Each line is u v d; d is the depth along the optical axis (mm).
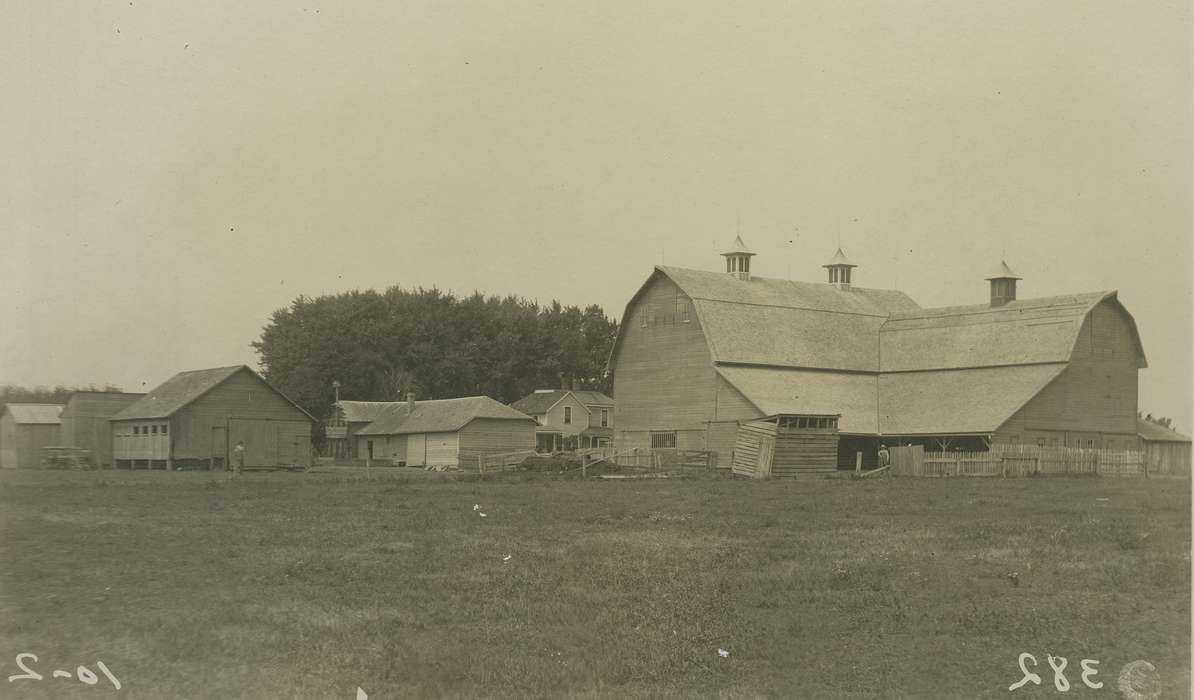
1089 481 52344
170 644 15180
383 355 117250
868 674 14344
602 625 16328
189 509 33281
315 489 44281
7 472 63719
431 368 120750
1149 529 26859
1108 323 71000
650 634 15852
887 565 21234
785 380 71250
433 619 16641
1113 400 70812
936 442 68312
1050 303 72500
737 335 72062
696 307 71938
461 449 84875
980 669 14602
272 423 73750
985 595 18562
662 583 19422
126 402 78562
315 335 112438
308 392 108812
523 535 26594
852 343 77438
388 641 15359
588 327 141250
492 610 17203
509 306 135250
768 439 58531
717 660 14930
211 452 71375
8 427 76750
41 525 27750
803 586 19312
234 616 16703
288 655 14750
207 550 23172
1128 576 19891
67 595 18188
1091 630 16359
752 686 13898
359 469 76750
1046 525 28234
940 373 73125
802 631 16266
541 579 19781
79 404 76688
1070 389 68625
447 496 40312
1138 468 60938
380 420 97312
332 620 16547
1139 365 72250
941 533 26562
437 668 14133
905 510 33438
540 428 106938
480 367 125312
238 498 38344
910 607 17656
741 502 37031
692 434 71438
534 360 130250
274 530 27141
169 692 13336
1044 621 16734
